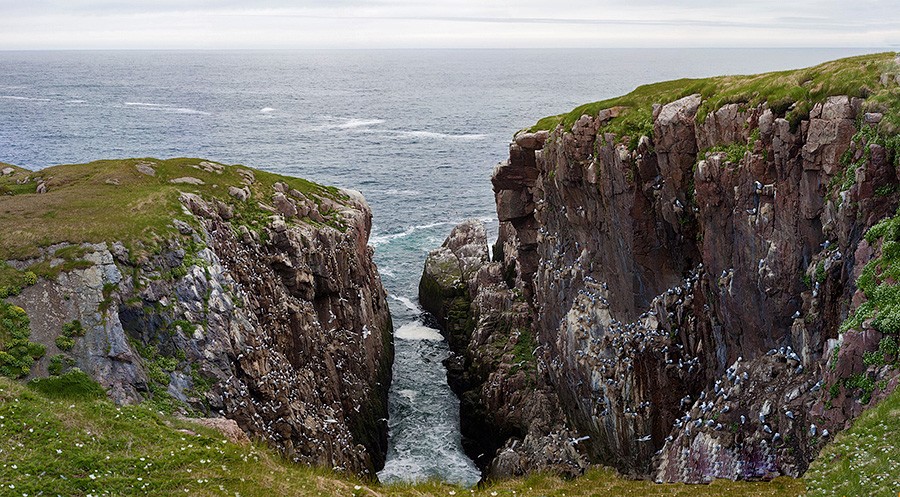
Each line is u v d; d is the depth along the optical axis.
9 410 30.25
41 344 39.16
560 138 57.19
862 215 34.69
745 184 40.50
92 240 44.81
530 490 32.72
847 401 32.22
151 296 43.84
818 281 36.84
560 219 61.03
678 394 46.97
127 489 26.45
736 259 41.62
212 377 43.34
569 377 57.00
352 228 68.69
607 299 54.50
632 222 49.00
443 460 59.78
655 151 46.97
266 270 54.59
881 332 31.36
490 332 71.06
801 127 37.81
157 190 55.75
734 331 42.50
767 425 37.28
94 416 31.80
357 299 66.75
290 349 53.38
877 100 35.03
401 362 75.19
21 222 47.97
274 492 27.70
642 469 48.41
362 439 57.72
